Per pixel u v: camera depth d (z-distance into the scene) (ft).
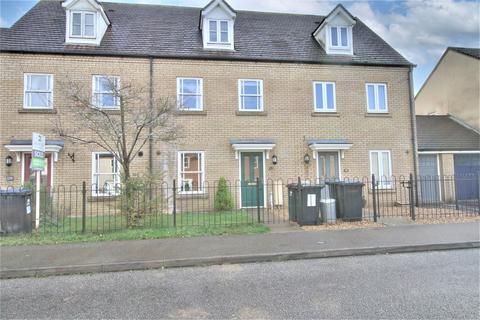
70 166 38.58
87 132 39.01
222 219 33.19
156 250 21.84
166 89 41.27
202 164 41.27
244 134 42.34
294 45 47.16
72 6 40.96
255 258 20.70
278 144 42.91
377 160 45.14
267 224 30.71
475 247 23.65
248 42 46.19
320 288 15.64
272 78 43.73
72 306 13.92
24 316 12.95
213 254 20.88
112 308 13.66
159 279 17.47
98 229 28.17
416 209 39.93
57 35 41.45
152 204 29.17
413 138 46.01
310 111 44.04
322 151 43.96
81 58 39.75
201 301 14.26
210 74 42.42
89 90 36.63
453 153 49.39
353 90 45.37
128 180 28.96
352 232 26.96
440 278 16.84
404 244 22.95
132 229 27.91
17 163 37.42
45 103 38.75
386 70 46.42
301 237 25.32
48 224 29.66
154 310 13.39
